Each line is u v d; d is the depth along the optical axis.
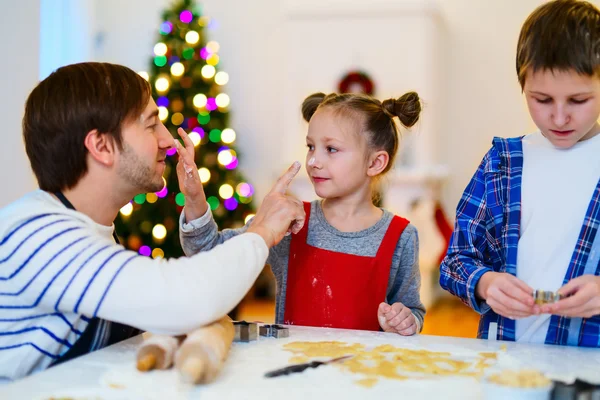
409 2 4.73
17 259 0.98
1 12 2.72
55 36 4.08
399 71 4.78
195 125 4.38
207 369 0.88
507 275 1.16
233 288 1.01
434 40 4.75
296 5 5.18
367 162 1.58
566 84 1.13
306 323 1.51
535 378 0.82
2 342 1.02
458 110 4.99
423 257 4.51
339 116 1.56
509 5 4.88
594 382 0.90
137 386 0.87
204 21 4.55
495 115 4.94
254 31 5.27
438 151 4.98
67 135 1.12
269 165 5.28
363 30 4.83
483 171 1.39
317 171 1.56
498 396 0.79
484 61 4.94
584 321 1.23
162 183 1.25
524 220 1.33
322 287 1.51
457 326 3.95
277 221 1.22
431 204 4.59
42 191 1.13
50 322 1.04
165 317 0.96
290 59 4.94
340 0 5.04
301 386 0.88
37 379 0.90
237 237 1.10
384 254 1.53
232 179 4.45
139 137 1.16
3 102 2.74
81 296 0.96
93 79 1.14
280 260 1.59
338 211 1.59
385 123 1.63
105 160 1.14
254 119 5.30
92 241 1.00
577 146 1.32
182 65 4.38
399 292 1.58
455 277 1.31
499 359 1.04
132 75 1.18
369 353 1.05
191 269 1.00
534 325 1.27
